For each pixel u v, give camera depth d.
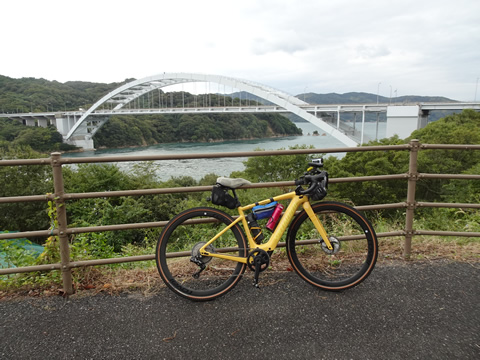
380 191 21.09
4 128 90.31
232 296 2.47
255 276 2.40
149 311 2.31
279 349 1.93
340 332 2.06
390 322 2.14
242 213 2.47
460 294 2.45
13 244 3.08
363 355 1.87
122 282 2.71
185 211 2.49
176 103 115.25
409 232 3.04
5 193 22.48
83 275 2.75
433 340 1.97
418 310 2.26
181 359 1.87
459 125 31.31
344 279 2.63
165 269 2.46
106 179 19.83
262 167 27.17
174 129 101.62
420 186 21.12
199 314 2.27
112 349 1.95
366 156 23.56
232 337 2.03
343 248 3.23
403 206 3.04
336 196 21.72
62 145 83.94
